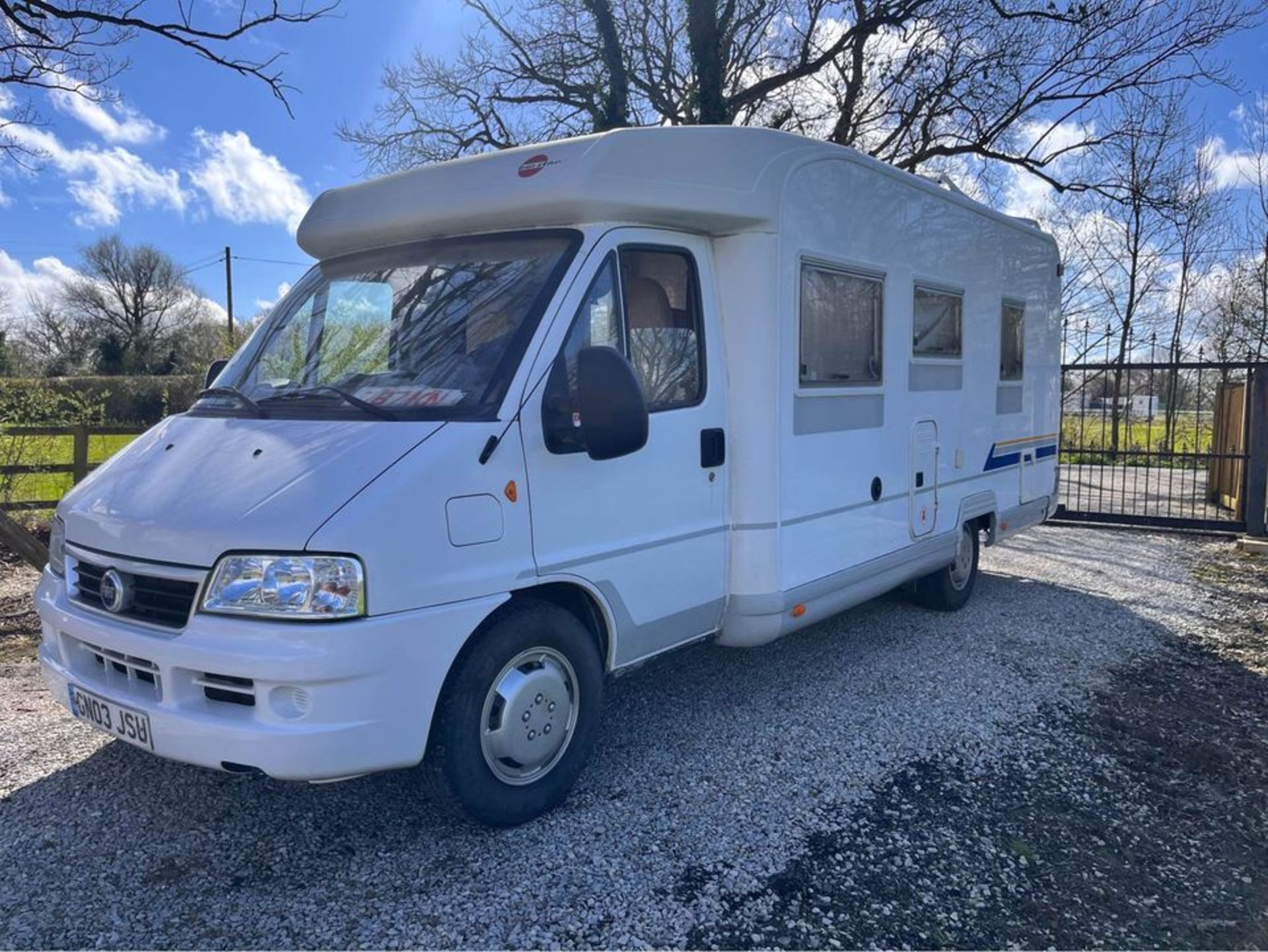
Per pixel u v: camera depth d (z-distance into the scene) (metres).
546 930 2.98
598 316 3.82
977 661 5.80
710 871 3.35
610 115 13.19
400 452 3.23
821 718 4.80
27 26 7.82
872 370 5.33
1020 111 13.59
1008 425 7.27
